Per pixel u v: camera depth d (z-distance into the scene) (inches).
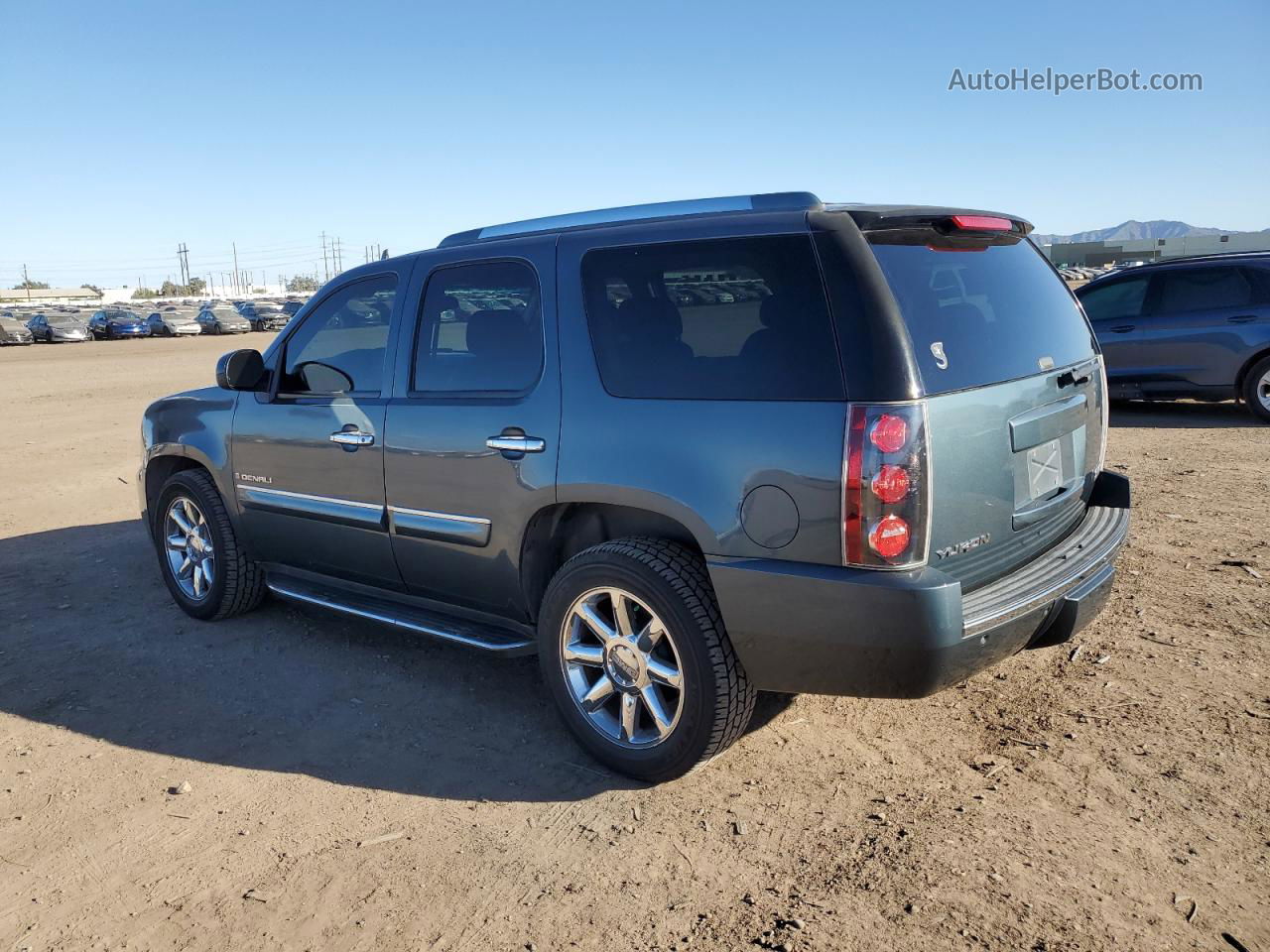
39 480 372.8
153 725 153.6
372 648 183.6
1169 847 109.1
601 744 133.1
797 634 113.3
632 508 131.0
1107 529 142.3
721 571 117.2
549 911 104.0
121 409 624.4
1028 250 148.3
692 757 124.2
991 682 155.0
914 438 106.4
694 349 122.4
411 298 158.6
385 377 160.6
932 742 137.0
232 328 1980.8
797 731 142.3
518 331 142.4
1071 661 161.0
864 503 107.0
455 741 144.9
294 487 175.3
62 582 232.7
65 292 5940.0
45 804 130.6
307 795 130.6
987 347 122.4
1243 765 125.5
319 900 107.6
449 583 155.2
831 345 110.8
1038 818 116.2
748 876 108.3
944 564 113.0
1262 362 382.6
